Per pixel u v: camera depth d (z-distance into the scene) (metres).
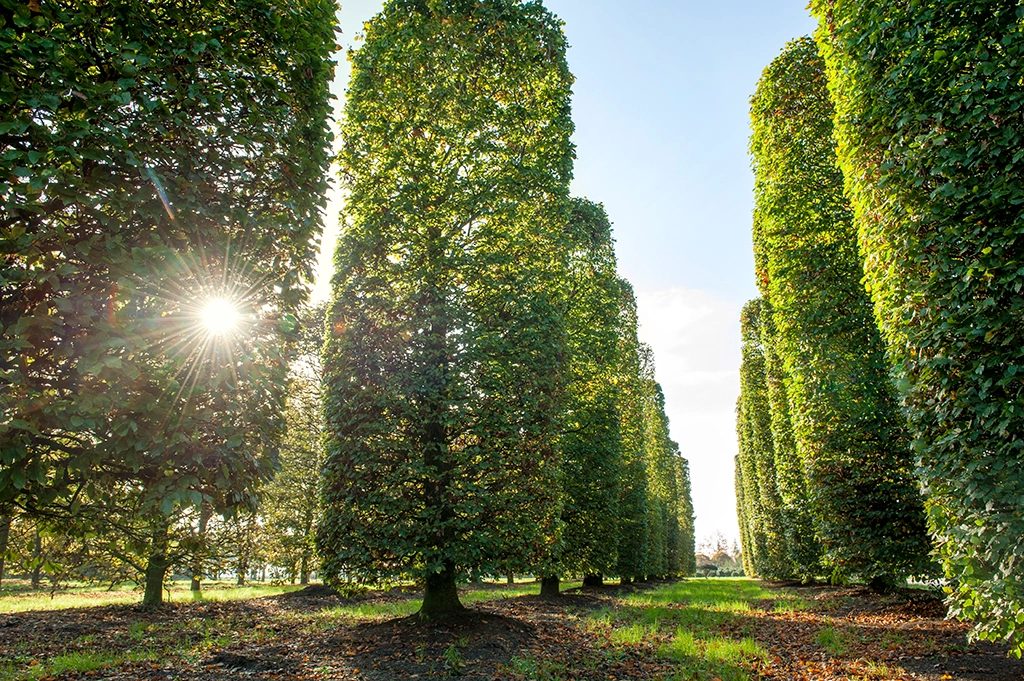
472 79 12.61
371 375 10.73
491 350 10.81
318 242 6.57
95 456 4.34
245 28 5.70
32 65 4.11
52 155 4.07
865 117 7.43
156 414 4.45
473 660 8.34
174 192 4.93
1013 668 6.81
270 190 5.99
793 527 24.28
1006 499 5.19
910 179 6.50
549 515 11.08
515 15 12.92
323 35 6.57
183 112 4.99
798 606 15.50
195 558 11.88
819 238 13.30
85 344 4.11
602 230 21.31
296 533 18.84
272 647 9.33
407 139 11.47
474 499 10.10
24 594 21.30
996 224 5.61
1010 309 5.33
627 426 26.36
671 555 43.78
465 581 9.69
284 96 5.95
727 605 15.92
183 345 4.78
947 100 6.18
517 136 12.26
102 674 7.33
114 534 8.14
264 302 5.95
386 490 10.12
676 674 7.47
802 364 13.07
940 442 5.89
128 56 4.48
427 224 11.23
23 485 3.96
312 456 19.47
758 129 15.09
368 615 13.84
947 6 6.20
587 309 20.11
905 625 10.48
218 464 5.02
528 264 11.82
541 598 17.98
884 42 7.00
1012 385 5.40
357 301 11.27
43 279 4.00
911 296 6.37
